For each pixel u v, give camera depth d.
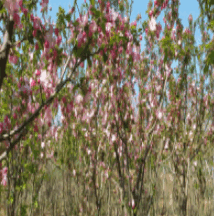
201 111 3.32
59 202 3.86
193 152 3.38
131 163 3.14
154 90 3.03
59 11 2.10
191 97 3.48
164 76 2.95
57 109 2.68
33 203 2.97
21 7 1.90
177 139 3.33
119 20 2.77
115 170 3.40
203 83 3.25
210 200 3.71
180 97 3.16
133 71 3.06
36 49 2.06
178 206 3.47
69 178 3.26
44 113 2.43
